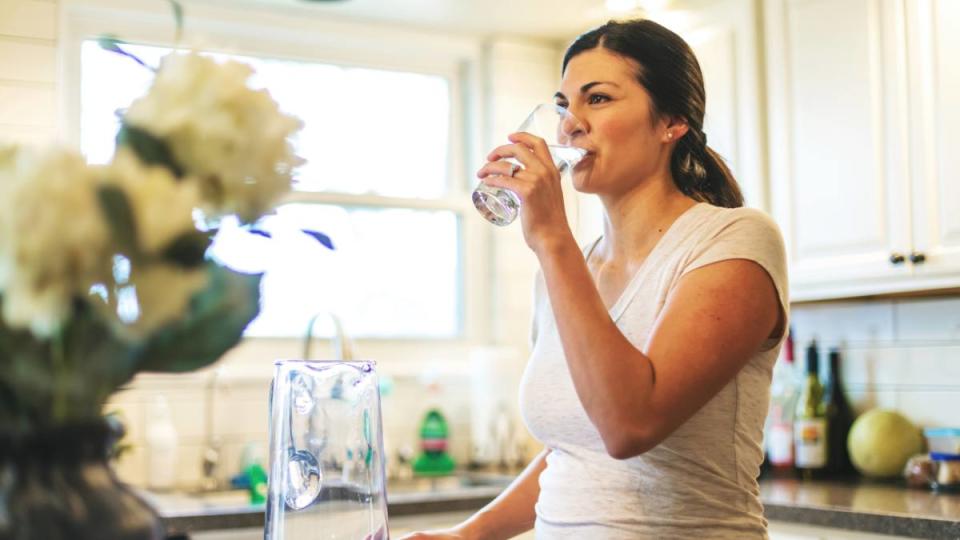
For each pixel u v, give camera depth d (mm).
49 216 683
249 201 792
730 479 1368
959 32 2467
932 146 2516
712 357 1275
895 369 2943
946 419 2805
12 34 2928
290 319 3393
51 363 739
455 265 3717
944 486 2600
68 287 709
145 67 855
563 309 1277
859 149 2682
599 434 1281
